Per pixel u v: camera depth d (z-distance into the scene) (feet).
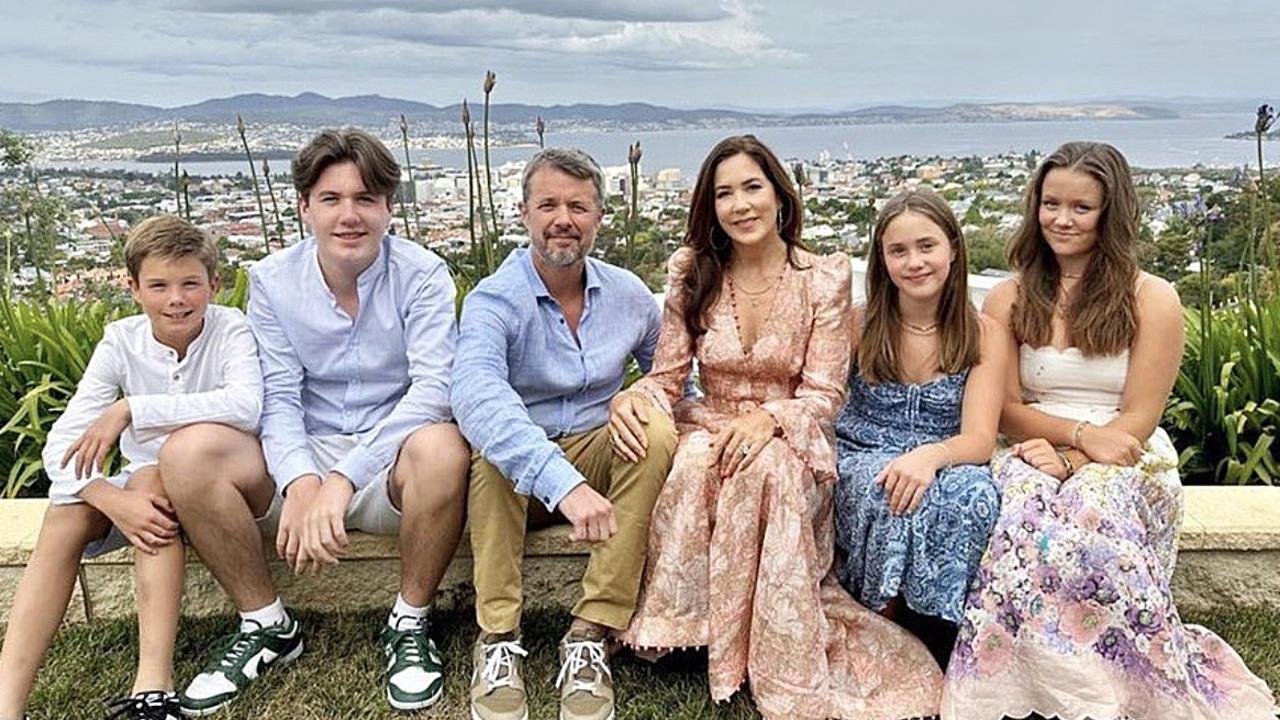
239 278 12.10
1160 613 7.27
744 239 8.61
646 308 9.31
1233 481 10.80
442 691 8.21
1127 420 8.48
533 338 8.71
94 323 12.08
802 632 7.66
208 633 9.11
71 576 8.09
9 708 7.64
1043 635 7.36
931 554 7.80
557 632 9.14
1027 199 8.84
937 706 7.83
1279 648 8.65
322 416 9.10
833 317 8.69
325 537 7.98
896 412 8.74
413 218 13.41
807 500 8.07
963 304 8.43
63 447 8.13
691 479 8.03
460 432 8.41
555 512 9.05
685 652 8.70
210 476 7.99
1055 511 7.64
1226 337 11.61
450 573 9.36
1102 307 8.45
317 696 8.13
